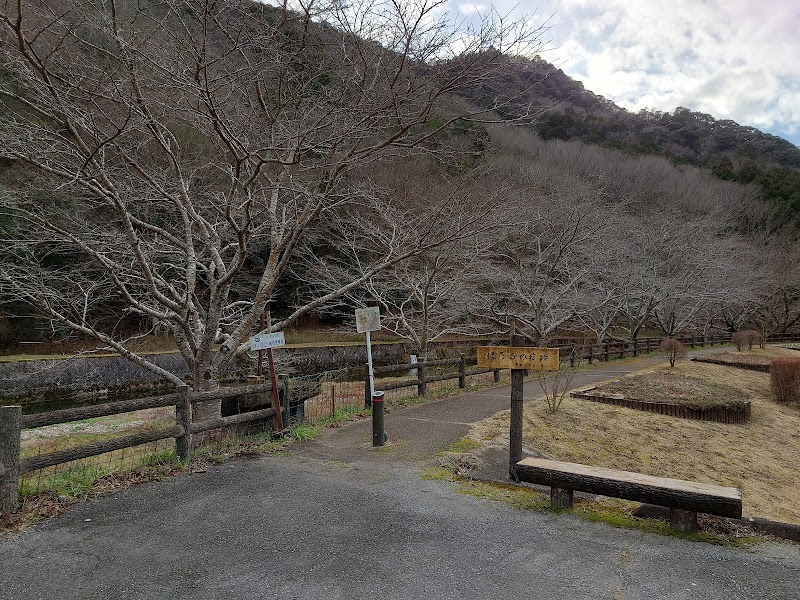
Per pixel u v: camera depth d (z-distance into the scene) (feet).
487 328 63.72
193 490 14.97
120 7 18.78
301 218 23.84
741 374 57.98
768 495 22.41
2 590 9.39
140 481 15.62
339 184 34.32
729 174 149.18
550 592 9.45
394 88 18.16
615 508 13.76
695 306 87.04
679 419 31.81
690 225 83.61
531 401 32.12
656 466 23.24
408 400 31.68
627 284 66.69
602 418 29.12
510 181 51.70
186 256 25.95
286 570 10.24
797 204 129.70
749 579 9.97
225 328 35.50
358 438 21.54
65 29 18.52
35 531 12.01
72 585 9.62
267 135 21.20
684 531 12.17
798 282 107.55
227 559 10.70
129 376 50.80
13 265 24.88
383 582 9.78
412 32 18.11
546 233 56.08
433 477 16.35
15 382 43.83
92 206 30.09
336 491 14.98
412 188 41.52
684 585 9.73
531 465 13.91
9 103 25.48
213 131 22.38
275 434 20.94
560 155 95.86
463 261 48.44
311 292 52.42
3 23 17.13
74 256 36.52
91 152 18.60
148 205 28.60
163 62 18.34
